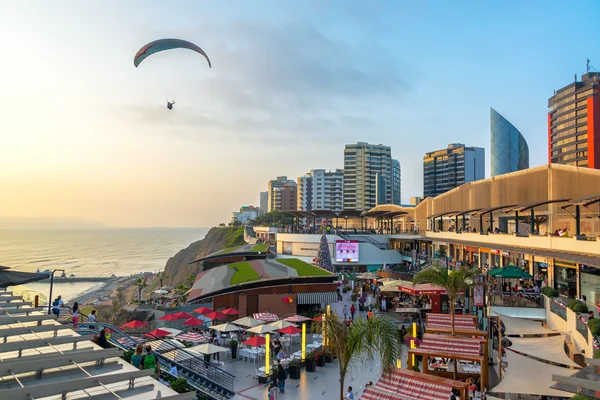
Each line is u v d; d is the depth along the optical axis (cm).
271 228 11912
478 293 2956
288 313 4116
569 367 2145
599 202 3344
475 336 2623
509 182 5247
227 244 16975
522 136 18762
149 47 3984
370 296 5178
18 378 1022
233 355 3038
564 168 4200
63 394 945
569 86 12681
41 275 1975
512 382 1998
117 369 1110
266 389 2423
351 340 1842
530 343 2486
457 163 19762
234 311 3944
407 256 7544
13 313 1650
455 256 6425
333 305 4700
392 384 1867
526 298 3219
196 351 2580
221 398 2141
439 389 1789
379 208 10894
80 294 11775
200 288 4491
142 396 973
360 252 7519
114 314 5553
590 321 2097
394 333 1858
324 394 2356
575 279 3534
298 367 2642
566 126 12781
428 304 4247
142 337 3288
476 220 6116
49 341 1245
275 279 4231
